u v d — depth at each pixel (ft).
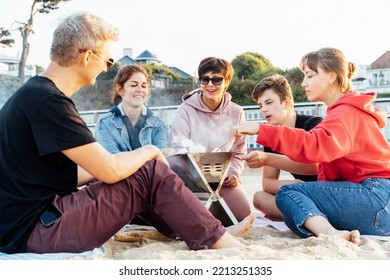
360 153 11.55
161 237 11.26
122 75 14.87
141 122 14.98
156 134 15.16
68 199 9.14
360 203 11.19
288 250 9.52
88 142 8.91
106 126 14.71
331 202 11.23
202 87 14.40
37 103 8.87
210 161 11.69
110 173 9.07
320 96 12.50
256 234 12.11
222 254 8.96
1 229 9.03
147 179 9.44
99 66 9.54
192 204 9.36
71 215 8.98
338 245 9.70
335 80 12.37
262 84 14.30
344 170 11.71
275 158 13.16
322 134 11.16
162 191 9.37
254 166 13.11
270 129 11.32
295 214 11.10
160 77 99.14
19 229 9.04
